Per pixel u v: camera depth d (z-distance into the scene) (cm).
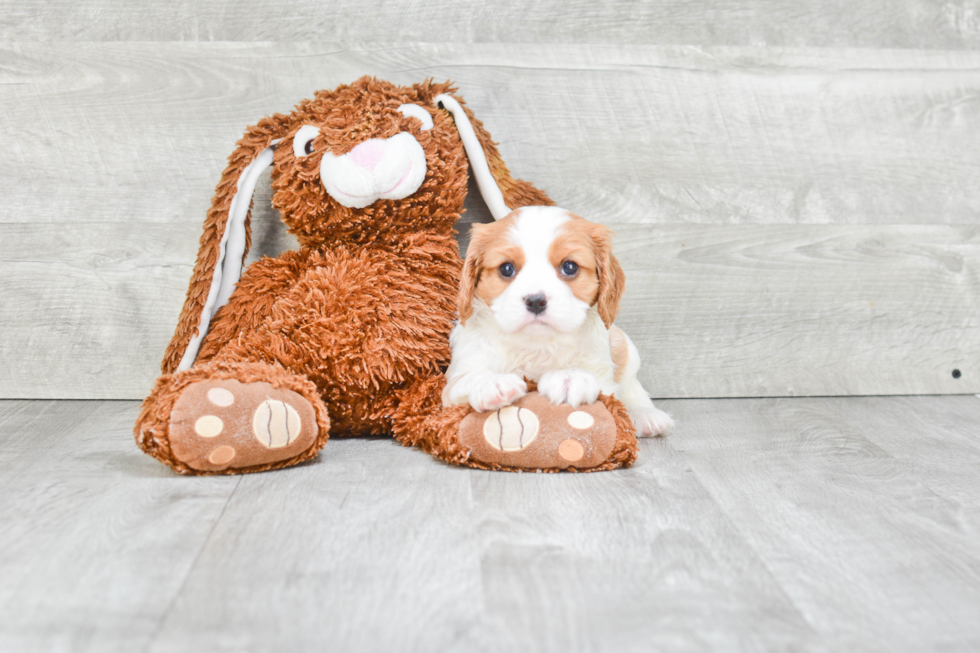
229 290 140
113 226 155
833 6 161
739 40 159
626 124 159
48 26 148
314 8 151
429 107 141
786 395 169
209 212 137
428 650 68
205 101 152
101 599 76
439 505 101
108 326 158
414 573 82
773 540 92
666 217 162
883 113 164
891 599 79
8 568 82
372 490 106
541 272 114
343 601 76
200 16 150
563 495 105
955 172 167
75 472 112
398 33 154
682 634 71
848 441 135
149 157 153
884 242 167
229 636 70
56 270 155
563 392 115
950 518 100
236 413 108
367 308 127
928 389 173
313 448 116
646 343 165
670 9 157
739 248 164
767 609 76
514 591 79
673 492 107
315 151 132
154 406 108
